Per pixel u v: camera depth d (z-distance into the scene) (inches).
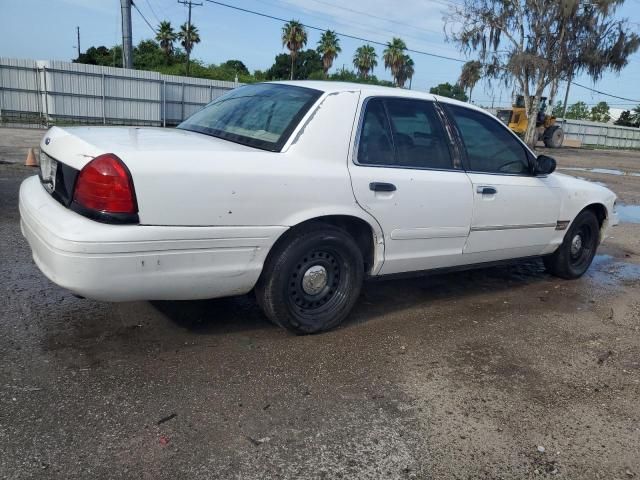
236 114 158.1
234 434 106.3
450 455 105.2
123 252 114.1
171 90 1077.8
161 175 116.5
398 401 122.6
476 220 175.9
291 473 97.0
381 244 154.6
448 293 201.5
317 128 141.6
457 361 144.8
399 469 100.2
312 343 148.1
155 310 159.3
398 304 185.0
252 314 162.7
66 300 161.6
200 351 137.8
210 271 126.4
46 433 102.0
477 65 1315.2
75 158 119.3
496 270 239.0
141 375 124.3
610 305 201.5
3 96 938.7
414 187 156.9
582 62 1259.8
